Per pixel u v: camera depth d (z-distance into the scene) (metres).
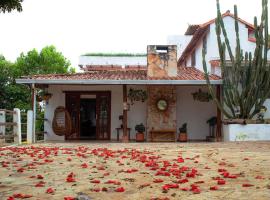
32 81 16.75
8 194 5.83
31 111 16.66
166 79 17.27
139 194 5.72
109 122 18.67
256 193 5.65
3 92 24.44
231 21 21.89
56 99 18.55
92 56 30.22
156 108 18.28
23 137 19.50
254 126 16.61
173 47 18.22
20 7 9.62
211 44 21.08
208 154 10.86
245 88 16.64
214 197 5.45
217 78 17.67
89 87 18.70
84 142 16.92
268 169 7.93
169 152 11.50
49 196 5.66
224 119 17.48
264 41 16.27
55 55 30.31
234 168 8.13
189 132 18.64
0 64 25.92
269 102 17.72
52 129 18.38
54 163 9.09
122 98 18.66
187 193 5.72
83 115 20.25
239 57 16.50
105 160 9.62
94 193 5.84
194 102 18.70
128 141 17.34
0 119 14.53
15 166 8.66
